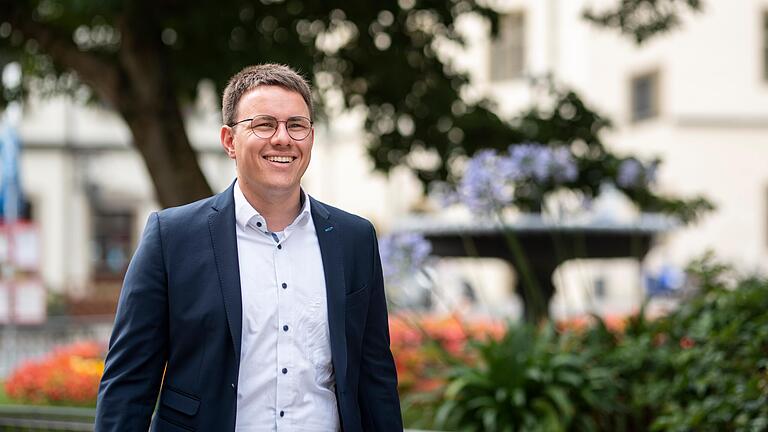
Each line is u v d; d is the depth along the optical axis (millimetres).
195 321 2609
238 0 9133
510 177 6957
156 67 9523
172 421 2607
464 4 10633
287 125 2688
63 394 9031
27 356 13281
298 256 2738
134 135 9648
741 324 6090
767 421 5109
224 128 2771
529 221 8000
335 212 2852
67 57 9672
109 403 2604
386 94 11031
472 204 7004
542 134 10297
